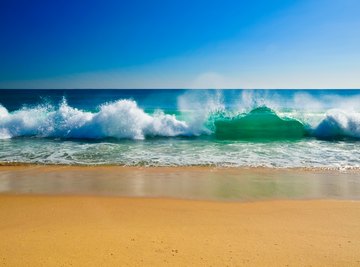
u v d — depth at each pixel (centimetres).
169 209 559
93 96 7350
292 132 1562
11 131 1495
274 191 672
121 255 366
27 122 1523
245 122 1594
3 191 667
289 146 1240
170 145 1256
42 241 408
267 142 1341
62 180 757
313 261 355
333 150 1153
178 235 433
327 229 458
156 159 987
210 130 1558
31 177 785
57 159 982
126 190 678
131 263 345
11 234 436
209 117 1577
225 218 512
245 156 1038
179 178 777
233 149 1168
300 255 370
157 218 512
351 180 760
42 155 1039
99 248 386
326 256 367
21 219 504
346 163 939
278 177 785
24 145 1233
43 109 1722
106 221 496
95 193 656
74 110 1577
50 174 812
